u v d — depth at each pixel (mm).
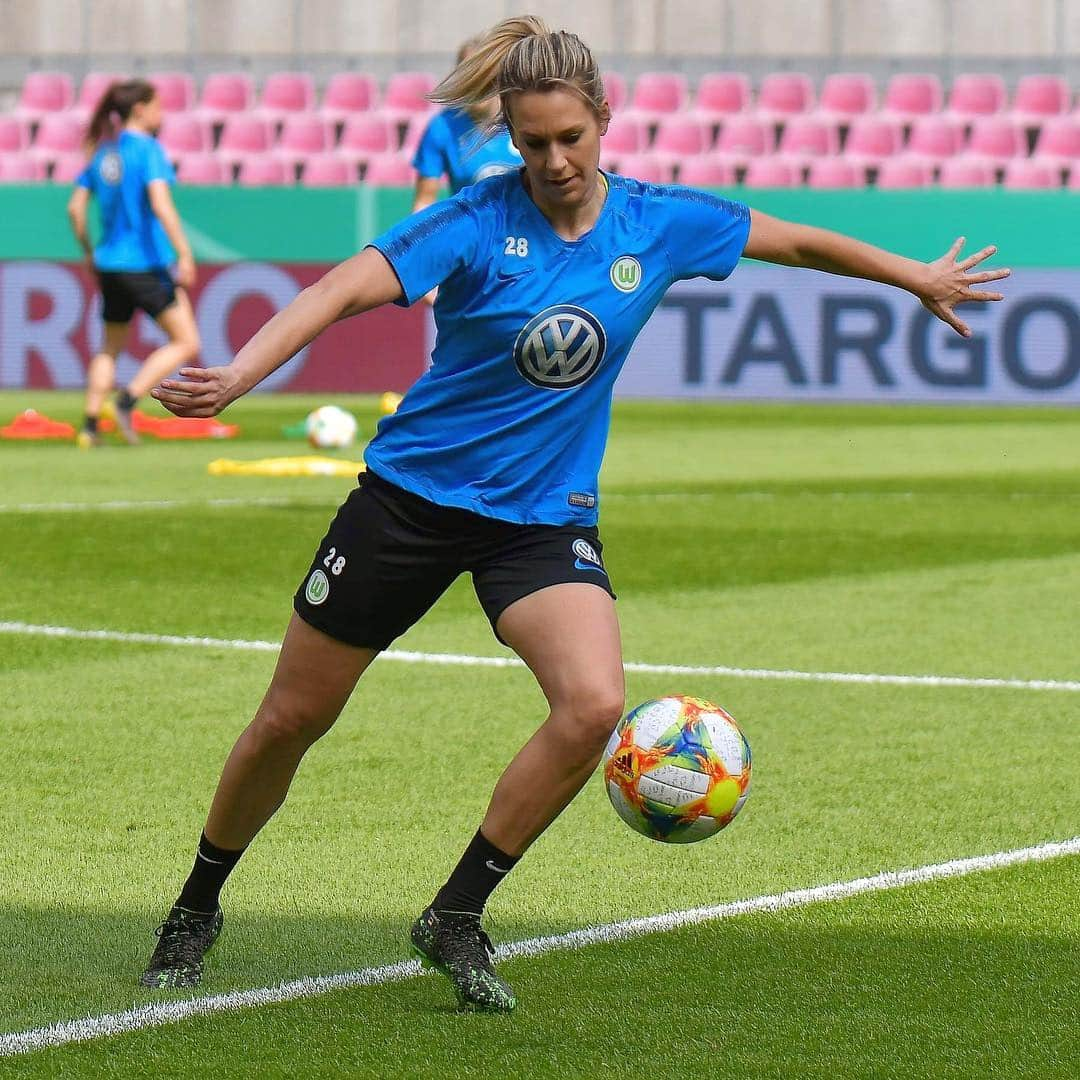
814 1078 11148
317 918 14484
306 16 93500
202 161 87812
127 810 17719
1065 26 89812
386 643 12844
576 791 12234
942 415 67875
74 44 94562
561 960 13406
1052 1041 11742
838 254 13227
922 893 15094
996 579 32188
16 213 78375
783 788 18578
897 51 90688
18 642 25859
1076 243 71875
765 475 48656
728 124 86812
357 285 11758
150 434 59750
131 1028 11977
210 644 25859
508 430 12438
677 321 74062
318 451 54281
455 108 13117
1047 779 18969
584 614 12203
